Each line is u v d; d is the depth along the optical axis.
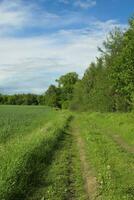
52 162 20.09
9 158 16.47
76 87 99.69
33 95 192.38
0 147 21.08
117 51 50.78
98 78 58.25
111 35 51.50
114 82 33.72
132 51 29.89
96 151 22.84
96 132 35.06
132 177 16.22
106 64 52.44
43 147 21.94
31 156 18.25
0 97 195.62
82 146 26.86
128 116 40.41
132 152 23.67
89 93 76.12
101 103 56.84
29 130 36.91
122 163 19.28
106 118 47.34
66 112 97.06
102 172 16.69
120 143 28.45
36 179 16.00
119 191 13.46
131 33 30.45
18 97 193.38
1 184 12.79
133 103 37.44
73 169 18.66
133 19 30.58
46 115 78.06
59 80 143.88
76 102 98.19
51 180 16.00
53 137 28.05
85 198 13.82
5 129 35.22
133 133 29.50
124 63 31.00
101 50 52.75
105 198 12.87
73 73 142.25
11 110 107.62
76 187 15.28
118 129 36.03
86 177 16.95
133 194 13.27
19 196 13.39
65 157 21.73
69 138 32.16
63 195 13.95
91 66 78.56
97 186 14.82
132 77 30.52
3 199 11.99
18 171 14.68
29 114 79.06
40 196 13.69
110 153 22.33
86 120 55.03
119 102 51.75
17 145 20.70
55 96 145.50
